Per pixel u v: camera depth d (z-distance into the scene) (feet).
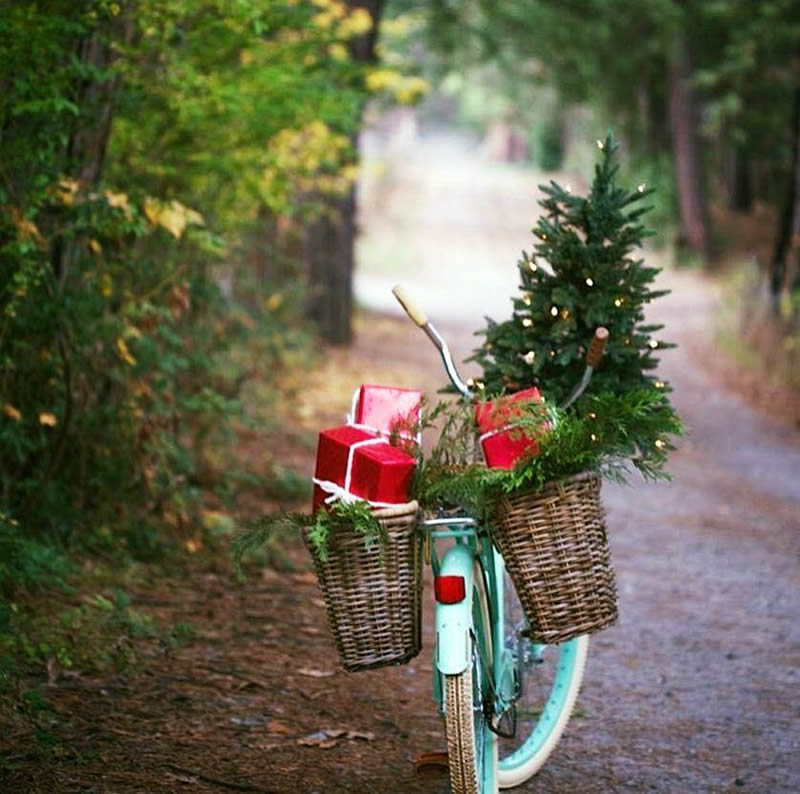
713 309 130.62
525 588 21.35
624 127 209.97
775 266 112.88
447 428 21.70
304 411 68.95
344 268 99.96
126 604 33.14
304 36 51.49
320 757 26.71
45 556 34.17
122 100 39.34
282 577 40.32
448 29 135.44
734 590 43.32
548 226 26.43
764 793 25.88
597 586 21.48
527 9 140.56
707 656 35.42
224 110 42.55
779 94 199.21
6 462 38.45
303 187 65.31
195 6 37.68
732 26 185.26
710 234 196.65
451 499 21.33
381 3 94.27
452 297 154.10
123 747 26.21
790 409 90.12
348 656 21.39
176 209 35.78
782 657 35.55
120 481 40.55
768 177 245.04
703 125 204.03
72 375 38.75
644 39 181.37
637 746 28.43
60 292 36.73
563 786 26.07
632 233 26.30
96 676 29.99
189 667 31.37
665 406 22.41
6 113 34.27
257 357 69.41
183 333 48.75
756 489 64.75
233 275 67.15
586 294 26.30
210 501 47.39
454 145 402.31
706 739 28.94
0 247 34.73
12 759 24.99
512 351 26.48
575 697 26.99
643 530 52.75
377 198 241.35
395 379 87.25
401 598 21.21
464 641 21.02
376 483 20.84
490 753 23.50
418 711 29.96
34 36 32.35
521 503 21.20
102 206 35.45
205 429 49.16
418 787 25.45
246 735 27.50
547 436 20.98
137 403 41.73
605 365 26.50
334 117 50.01
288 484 50.62
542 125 309.22
